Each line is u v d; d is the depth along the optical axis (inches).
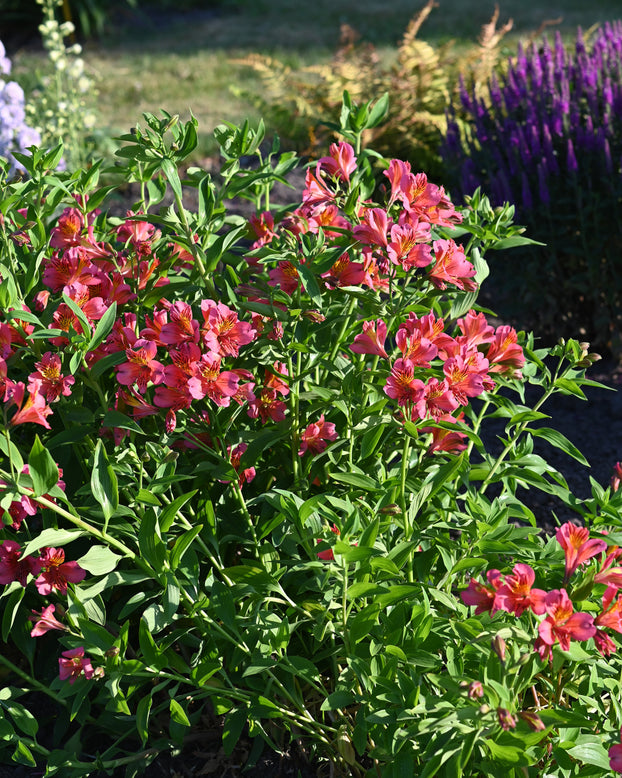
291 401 79.1
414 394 69.1
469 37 410.0
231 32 464.4
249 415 79.5
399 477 79.3
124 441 78.0
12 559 71.6
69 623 75.0
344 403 78.1
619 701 71.0
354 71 258.2
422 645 69.6
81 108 241.0
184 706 80.4
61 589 71.4
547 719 64.3
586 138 157.6
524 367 84.1
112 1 496.7
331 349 82.2
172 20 499.2
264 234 90.3
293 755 82.5
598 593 69.3
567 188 158.6
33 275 80.0
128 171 86.5
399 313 75.2
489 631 67.5
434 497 84.0
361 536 66.9
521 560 78.5
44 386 70.3
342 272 77.8
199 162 265.3
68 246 83.1
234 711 75.2
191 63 401.7
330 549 68.7
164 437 74.4
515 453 85.1
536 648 59.9
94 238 88.2
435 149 243.1
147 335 72.9
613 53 187.6
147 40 458.3
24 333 73.0
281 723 83.9
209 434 77.3
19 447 84.0
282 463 85.2
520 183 165.9
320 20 477.1
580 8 453.1
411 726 62.2
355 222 79.4
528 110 173.3
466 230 85.5
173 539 77.4
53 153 82.9
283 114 267.3
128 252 83.0
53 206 86.9
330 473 77.0
